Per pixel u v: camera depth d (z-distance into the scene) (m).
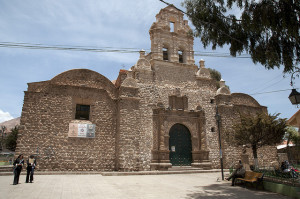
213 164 21.98
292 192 9.30
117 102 21.08
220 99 24.20
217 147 22.78
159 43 23.92
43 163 17.48
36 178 14.09
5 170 16.33
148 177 15.75
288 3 8.87
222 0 10.60
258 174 11.48
